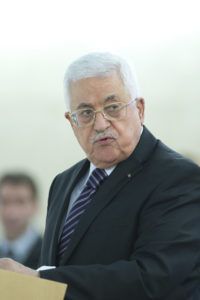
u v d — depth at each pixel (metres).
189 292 7.21
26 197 14.15
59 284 6.30
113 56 7.40
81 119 7.39
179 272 7.02
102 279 6.89
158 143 7.79
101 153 7.44
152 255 7.02
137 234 7.27
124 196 7.40
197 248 7.13
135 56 21.62
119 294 6.89
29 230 14.05
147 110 21.36
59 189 8.29
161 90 21.42
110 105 7.32
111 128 7.37
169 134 21.17
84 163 8.14
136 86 7.52
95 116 7.31
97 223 7.34
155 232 7.14
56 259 7.64
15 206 14.06
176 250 7.05
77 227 7.39
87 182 7.71
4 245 13.97
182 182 7.39
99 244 7.27
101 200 7.43
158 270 6.94
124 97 7.36
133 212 7.29
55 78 21.94
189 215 7.21
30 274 6.87
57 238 7.70
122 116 7.38
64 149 21.50
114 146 7.43
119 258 7.21
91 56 7.37
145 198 7.32
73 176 8.23
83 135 7.44
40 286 6.29
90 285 6.87
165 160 7.54
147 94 21.45
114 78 7.32
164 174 7.42
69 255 7.34
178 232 7.10
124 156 7.54
